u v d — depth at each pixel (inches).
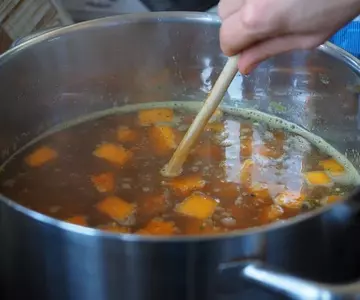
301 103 24.8
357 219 14.8
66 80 23.8
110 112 25.8
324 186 22.5
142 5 29.6
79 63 23.7
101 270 13.7
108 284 13.8
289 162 23.6
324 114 24.1
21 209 14.0
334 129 24.1
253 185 22.2
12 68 21.5
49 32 22.5
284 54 23.7
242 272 13.3
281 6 16.1
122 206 20.9
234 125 25.6
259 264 13.1
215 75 25.2
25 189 22.2
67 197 21.7
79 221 20.3
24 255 14.6
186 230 19.9
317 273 14.6
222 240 13.2
